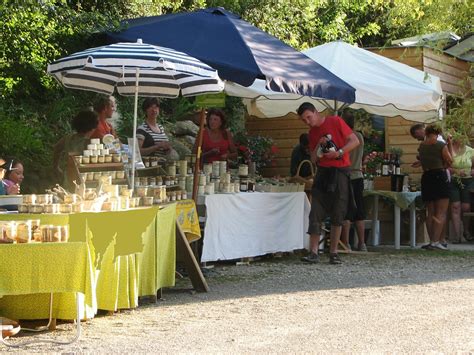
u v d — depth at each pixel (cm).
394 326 709
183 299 864
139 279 808
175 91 1104
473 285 955
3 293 654
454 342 644
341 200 1150
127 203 804
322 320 739
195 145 1140
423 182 1370
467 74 1372
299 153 1315
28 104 1349
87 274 667
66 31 1314
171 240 882
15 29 1241
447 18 1201
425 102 1308
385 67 1356
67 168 932
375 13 2306
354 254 1292
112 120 1430
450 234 1527
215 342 647
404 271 1088
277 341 649
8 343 645
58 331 700
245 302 841
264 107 1482
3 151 1184
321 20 2167
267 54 1134
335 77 1184
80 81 1041
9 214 706
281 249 1212
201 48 1094
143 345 638
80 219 710
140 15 1567
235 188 1140
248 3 1877
